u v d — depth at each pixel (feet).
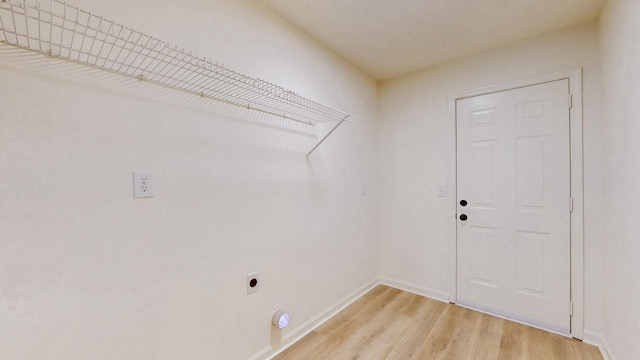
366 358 5.78
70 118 3.31
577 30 6.44
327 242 7.50
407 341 6.37
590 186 6.28
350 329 6.89
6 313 2.95
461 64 8.15
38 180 3.11
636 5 4.18
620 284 4.99
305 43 6.77
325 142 7.40
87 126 3.44
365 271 9.20
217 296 4.87
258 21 5.57
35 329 3.12
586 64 6.33
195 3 4.51
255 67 5.49
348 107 8.36
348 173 8.36
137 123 3.88
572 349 6.02
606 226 5.81
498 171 7.54
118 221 3.70
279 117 6.05
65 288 3.30
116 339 3.71
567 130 6.58
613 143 5.29
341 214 8.05
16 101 2.98
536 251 6.98
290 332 6.32
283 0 5.58
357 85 8.80
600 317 6.15
